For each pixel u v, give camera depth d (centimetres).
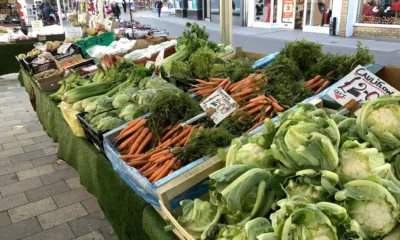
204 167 166
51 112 406
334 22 1038
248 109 226
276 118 199
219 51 384
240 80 274
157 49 441
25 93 762
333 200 112
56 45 669
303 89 233
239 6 1437
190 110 232
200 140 188
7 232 287
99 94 342
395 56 696
